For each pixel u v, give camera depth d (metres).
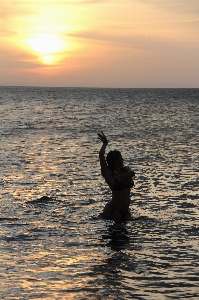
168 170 18.22
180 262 7.93
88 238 9.34
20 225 10.23
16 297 6.46
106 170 11.24
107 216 10.94
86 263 7.86
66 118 56.38
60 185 15.01
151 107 93.00
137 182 15.56
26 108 82.44
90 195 13.52
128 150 25.34
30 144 27.67
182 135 35.53
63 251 8.50
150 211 11.64
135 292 6.69
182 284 6.99
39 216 11.04
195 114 69.00
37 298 6.44
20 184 15.06
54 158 21.62
